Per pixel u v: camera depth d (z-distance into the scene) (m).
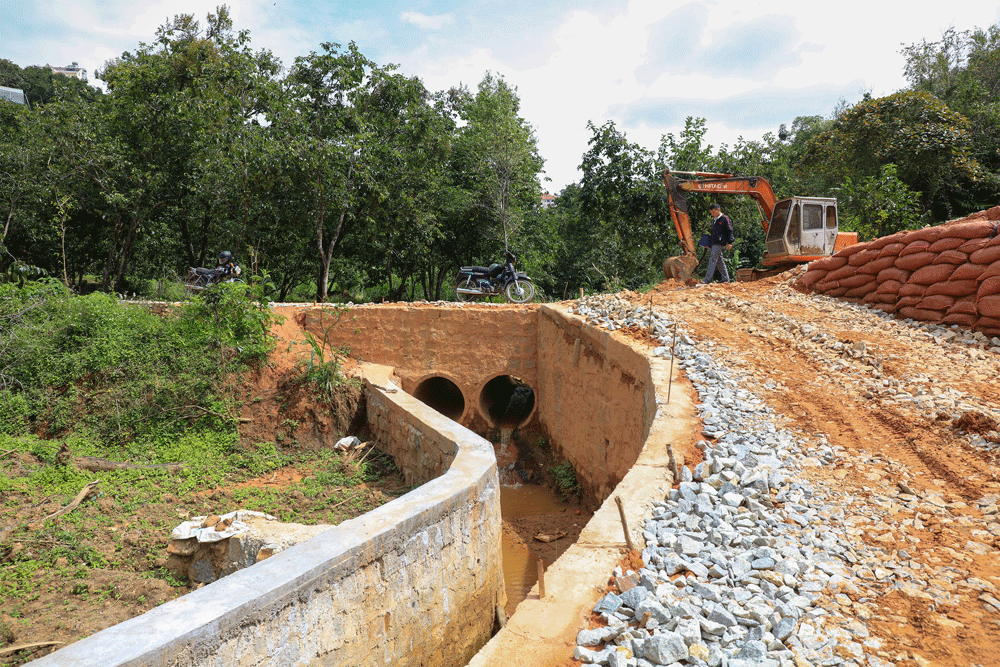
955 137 22.86
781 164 25.80
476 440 9.38
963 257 9.69
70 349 12.76
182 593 7.52
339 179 19.61
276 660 4.93
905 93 24.61
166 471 10.51
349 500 10.24
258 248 21.38
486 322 16.22
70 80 22.81
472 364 16.30
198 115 19.64
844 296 12.20
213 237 24.39
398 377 15.85
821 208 15.35
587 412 12.75
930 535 5.07
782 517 5.51
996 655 3.66
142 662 4.02
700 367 9.37
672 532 5.28
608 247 28.86
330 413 13.12
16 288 13.75
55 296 13.67
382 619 5.96
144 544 8.23
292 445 12.43
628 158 24.16
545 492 14.18
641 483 6.17
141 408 11.91
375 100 21.86
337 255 25.27
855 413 7.55
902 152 23.28
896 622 4.04
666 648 3.71
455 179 26.02
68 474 9.90
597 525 5.46
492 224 25.19
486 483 7.79
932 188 24.30
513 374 16.31
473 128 26.14
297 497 10.18
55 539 8.14
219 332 13.30
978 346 9.00
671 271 17.09
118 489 9.71
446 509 6.84
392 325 16.08
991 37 31.55
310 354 14.44
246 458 11.55
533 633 4.13
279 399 12.96
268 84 19.73
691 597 4.35
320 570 5.29
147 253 25.03
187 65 20.62
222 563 7.92
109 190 20.09
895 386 8.05
